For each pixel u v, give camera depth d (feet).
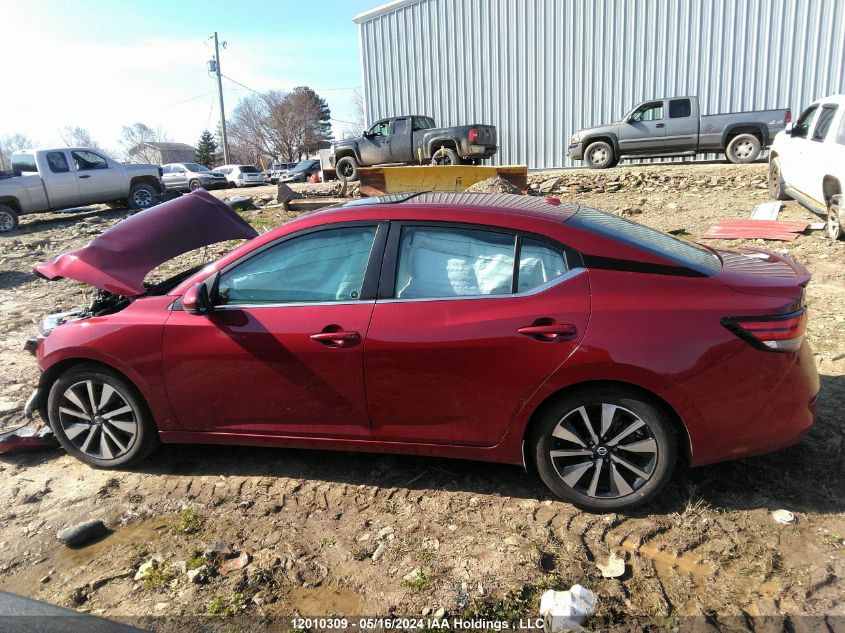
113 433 12.17
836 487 10.56
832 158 26.66
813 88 60.90
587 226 10.41
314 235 11.07
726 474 11.09
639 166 55.36
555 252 10.09
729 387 9.40
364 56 76.48
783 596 8.39
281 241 11.19
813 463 11.23
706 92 64.08
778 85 61.82
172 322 11.30
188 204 14.25
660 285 9.66
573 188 48.08
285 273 11.12
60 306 25.54
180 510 10.99
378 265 10.62
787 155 33.94
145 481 12.00
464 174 45.27
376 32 75.25
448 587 8.82
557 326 9.62
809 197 30.25
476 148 57.72
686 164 56.80
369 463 12.25
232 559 9.65
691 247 11.49
